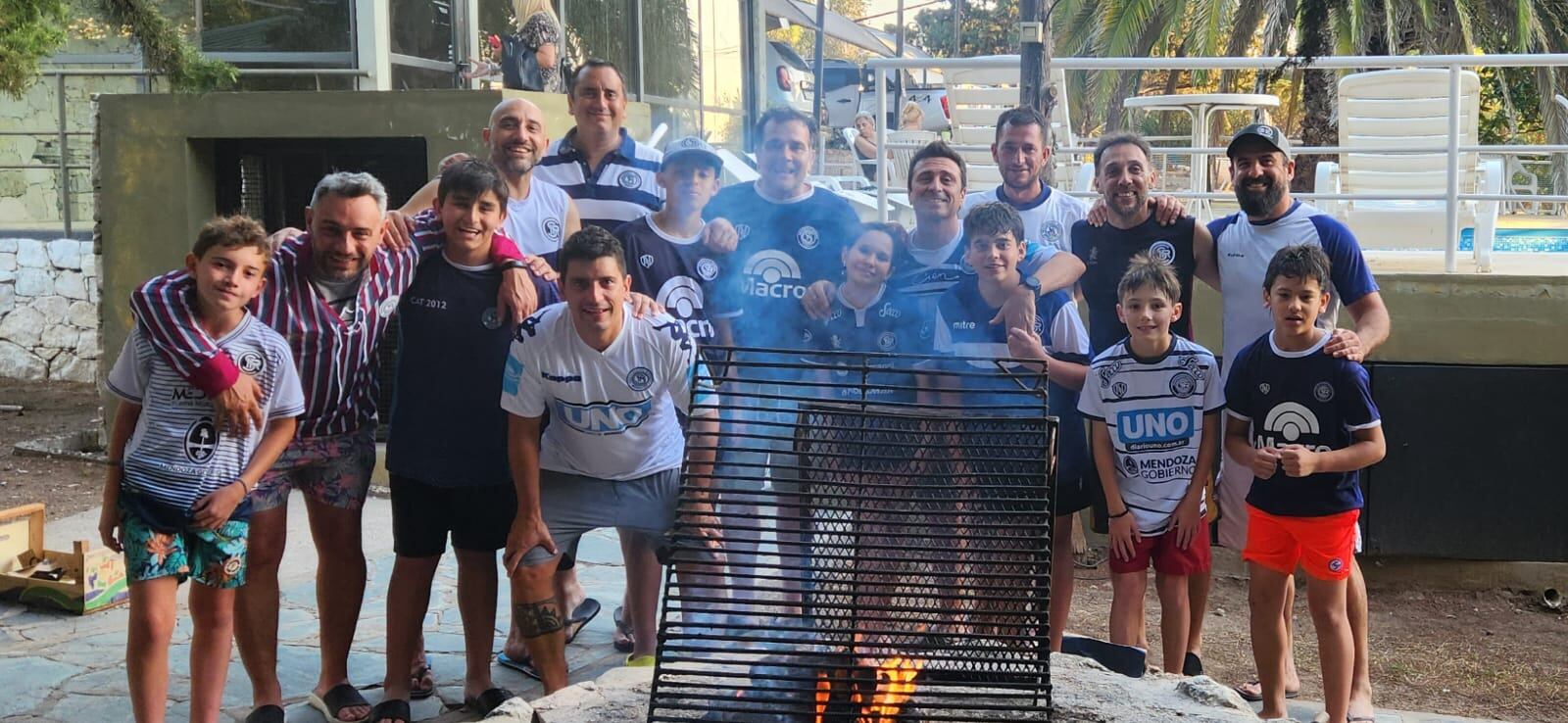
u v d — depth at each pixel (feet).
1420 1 36.14
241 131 23.20
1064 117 26.58
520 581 11.99
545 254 14.62
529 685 14.35
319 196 11.83
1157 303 13.07
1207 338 19.58
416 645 13.93
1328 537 12.62
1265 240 14.12
